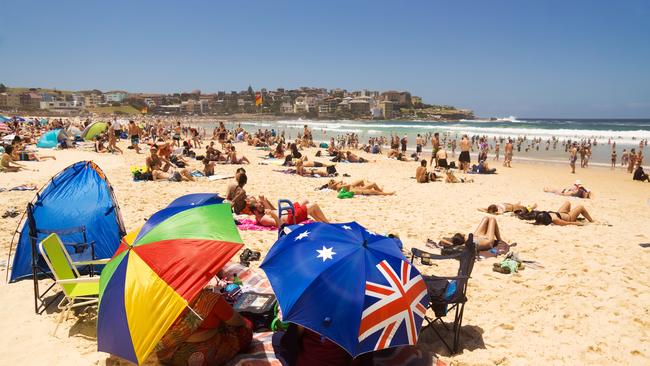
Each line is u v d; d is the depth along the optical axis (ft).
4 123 124.77
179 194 37.83
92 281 14.43
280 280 11.51
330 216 31.94
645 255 24.29
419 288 11.87
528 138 181.68
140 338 10.91
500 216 34.04
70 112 636.89
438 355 13.55
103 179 19.80
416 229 28.96
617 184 62.39
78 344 13.83
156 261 11.80
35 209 18.22
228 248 12.37
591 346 14.34
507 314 16.62
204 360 12.06
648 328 15.88
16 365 12.66
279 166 62.85
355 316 10.52
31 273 18.62
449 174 53.52
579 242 26.71
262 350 13.01
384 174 61.31
